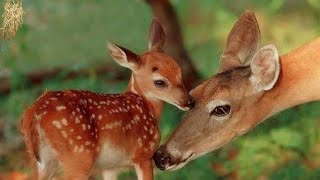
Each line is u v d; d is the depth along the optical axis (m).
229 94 12.88
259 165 15.91
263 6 18.72
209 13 18.89
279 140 16.08
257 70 12.84
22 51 17.23
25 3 19.38
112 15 19.56
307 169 15.77
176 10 18.06
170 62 12.98
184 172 15.49
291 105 13.09
